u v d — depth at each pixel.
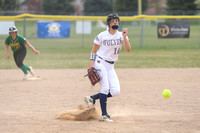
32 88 29.59
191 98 25.12
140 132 16.12
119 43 18.88
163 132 16.16
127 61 50.50
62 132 16.09
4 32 68.62
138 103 23.45
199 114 20.14
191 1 180.00
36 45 72.94
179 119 18.89
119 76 36.62
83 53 61.78
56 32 70.06
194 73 38.72
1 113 20.34
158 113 20.45
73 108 21.81
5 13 139.50
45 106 22.47
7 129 16.67
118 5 187.12
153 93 27.11
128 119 19.00
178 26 70.31
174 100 24.42
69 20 73.56
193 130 16.58
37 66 45.25
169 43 80.25
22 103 23.45
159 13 156.38
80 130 16.47
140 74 38.09
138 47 73.12
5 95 26.41
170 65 45.78
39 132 16.11
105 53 19.09
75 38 92.62
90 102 20.00
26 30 72.81
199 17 69.25
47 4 197.12
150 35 98.06
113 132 16.09
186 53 61.31
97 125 17.56
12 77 36.56
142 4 195.62
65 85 31.19
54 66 45.22
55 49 69.25
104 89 18.94
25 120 18.62
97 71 19.20
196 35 102.31
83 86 30.70
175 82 32.66
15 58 34.41
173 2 181.62
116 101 24.19
